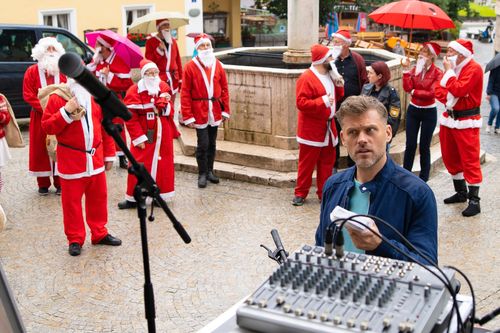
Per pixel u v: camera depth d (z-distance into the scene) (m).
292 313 2.18
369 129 3.07
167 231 7.07
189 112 8.25
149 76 7.44
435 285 2.31
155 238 6.89
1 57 12.05
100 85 2.80
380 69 7.54
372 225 2.75
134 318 5.27
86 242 6.82
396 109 7.58
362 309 2.18
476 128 7.29
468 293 5.49
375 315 2.14
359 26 28.45
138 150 7.62
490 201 7.79
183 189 8.46
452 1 30.88
